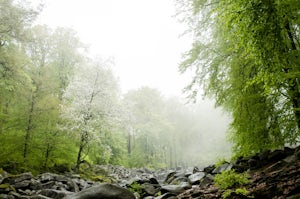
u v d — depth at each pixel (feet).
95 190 27.12
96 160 111.65
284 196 20.59
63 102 75.46
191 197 28.71
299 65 20.94
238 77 33.76
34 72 79.25
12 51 68.54
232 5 19.69
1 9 62.59
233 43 31.53
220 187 28.40
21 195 37.14
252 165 33.17
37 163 61.26
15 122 61.46
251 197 22.75
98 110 76.95
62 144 66.74
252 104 33.47
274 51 18.51
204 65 38.27
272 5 17.37
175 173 52.08
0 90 64.80
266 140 33.40
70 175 61.05
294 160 28.27
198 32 39.42
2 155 57.00
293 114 27.84
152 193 38.96
